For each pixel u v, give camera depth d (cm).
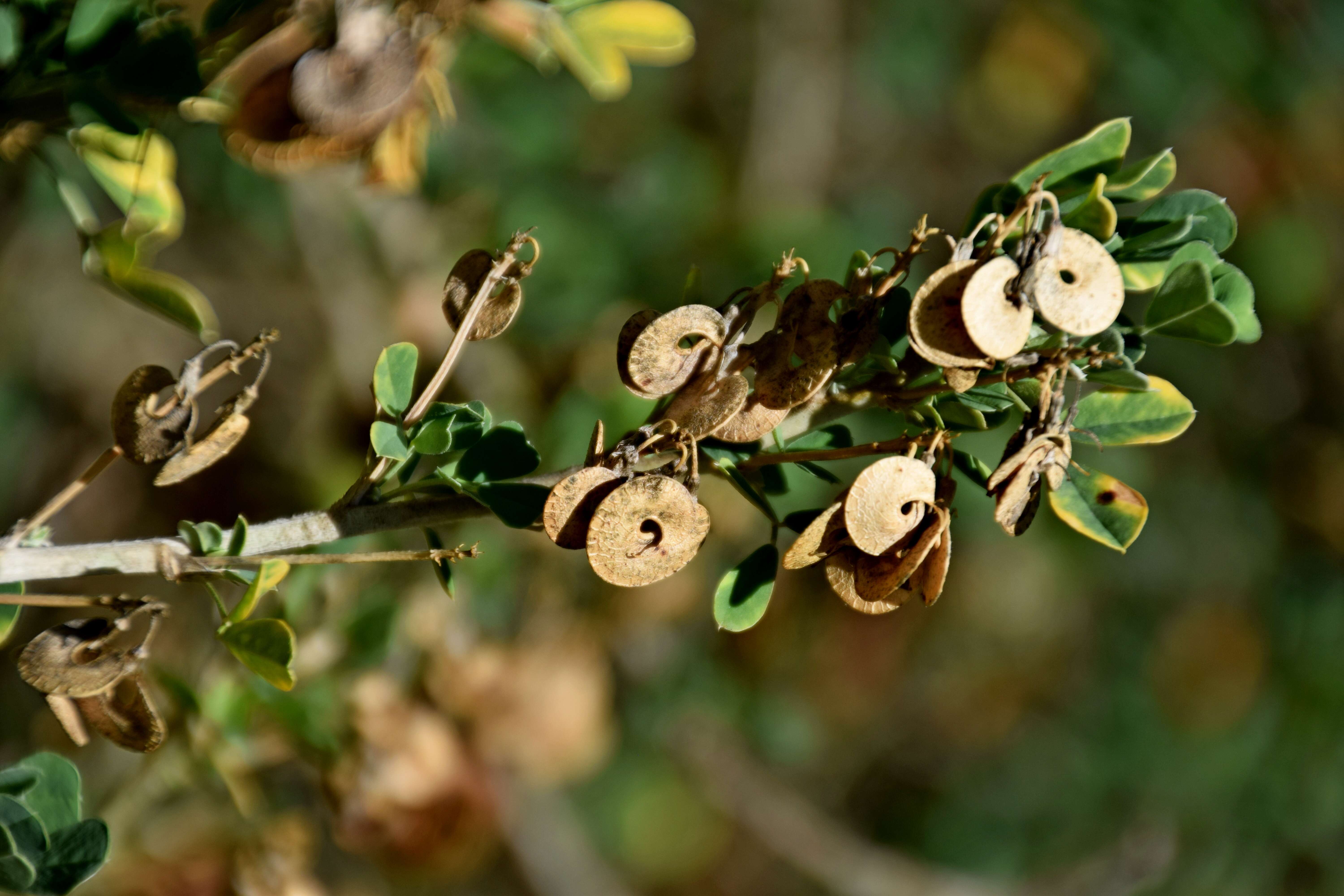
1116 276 51
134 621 52
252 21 51
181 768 60
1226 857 128
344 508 52
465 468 52
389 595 63
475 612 74
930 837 130
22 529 51
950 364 51
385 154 54
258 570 51
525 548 77
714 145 129
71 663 51
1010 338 50
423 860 68
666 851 125
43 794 52
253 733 61
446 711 69
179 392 51
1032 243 50
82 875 52
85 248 52
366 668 62
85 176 86
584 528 50
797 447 53
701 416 51
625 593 81
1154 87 126
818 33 130
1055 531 128
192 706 59
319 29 51
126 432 51
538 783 79
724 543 84
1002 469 51
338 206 88
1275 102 125
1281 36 126
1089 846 130
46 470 110
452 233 92
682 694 97
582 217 102
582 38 55
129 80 52
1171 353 131
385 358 52
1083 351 51
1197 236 53
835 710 128
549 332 91
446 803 68
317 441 95
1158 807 130
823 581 108
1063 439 51
